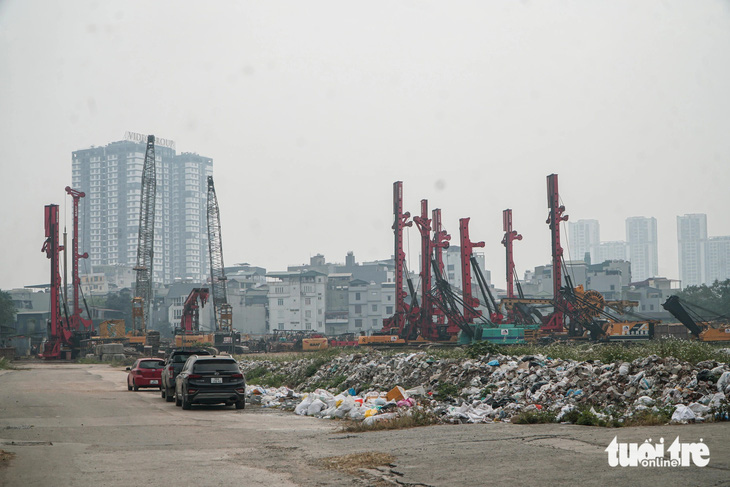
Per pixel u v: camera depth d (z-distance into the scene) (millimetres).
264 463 12117
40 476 11062
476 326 88000
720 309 134750
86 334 111000
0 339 129375
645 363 19438
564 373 21219
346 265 196125
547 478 9852
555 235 97312
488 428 15586
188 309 112000
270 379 40656
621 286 163625
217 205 138125
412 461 11672
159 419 20125
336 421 19469
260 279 194750
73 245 124125
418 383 27438
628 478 9586
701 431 13164
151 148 139625
